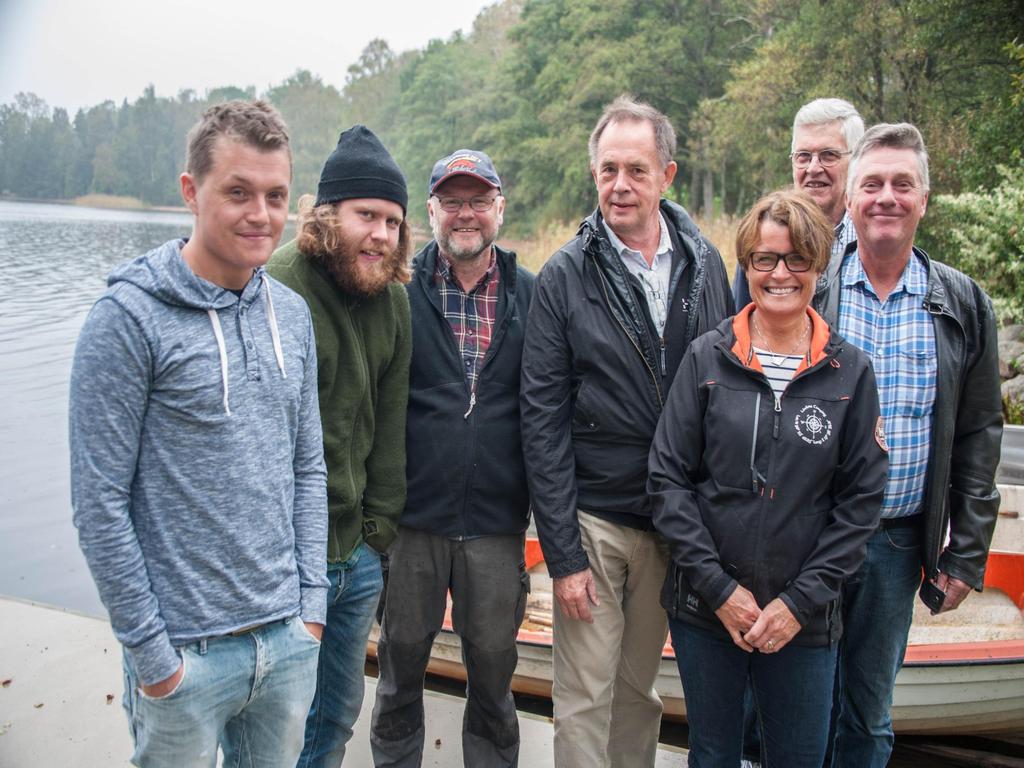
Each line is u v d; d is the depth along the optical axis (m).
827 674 1.91
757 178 21.77
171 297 1.46
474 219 2.17
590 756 2.20
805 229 1.85
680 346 2.18
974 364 2.15
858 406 1.90
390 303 2.10
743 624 1.86
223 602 1.51
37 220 47.50
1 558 5.62
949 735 3.34
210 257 1.52
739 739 2.02
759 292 1.93
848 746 2.25
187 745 1.51
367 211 1.93
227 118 1.48
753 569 1.88
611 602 2.21
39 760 2.49
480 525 2.24
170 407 1.46
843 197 2.76
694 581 1.90
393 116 65.88
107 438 1.40
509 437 2.24
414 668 2.31
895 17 13.68
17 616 3.36
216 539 1.50
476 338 2.26
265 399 1.56
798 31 16.52
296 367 1.64
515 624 2.30
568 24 35.12
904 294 2.15
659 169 2.15
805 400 1.89
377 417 2.13
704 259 2.22
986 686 3.05
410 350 2.17
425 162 47.75
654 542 2.21
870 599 2.16
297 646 1.62
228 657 1.53
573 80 32.78
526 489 2.29
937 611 2.17
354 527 2.05
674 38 29.05
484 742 2.39
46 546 5.81
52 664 3.01
